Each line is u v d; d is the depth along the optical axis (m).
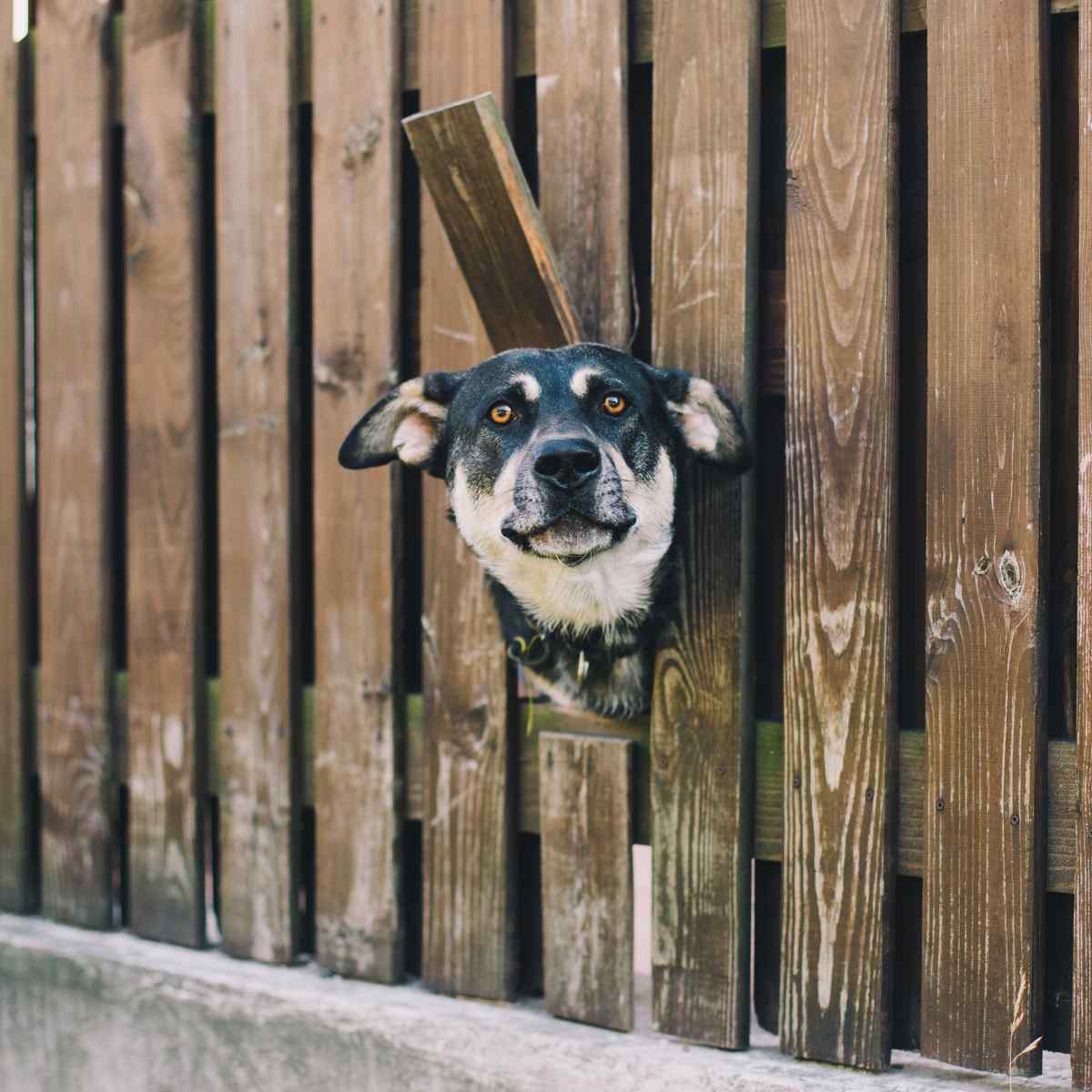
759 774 2.21
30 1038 2.54
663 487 2.16
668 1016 2.23
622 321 2.24
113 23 2.53
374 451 2.21
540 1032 2.25
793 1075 2.14
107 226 2.54
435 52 2.32
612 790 2.24
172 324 2.48
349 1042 2.32
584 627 2.21
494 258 2.19
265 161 2.41
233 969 2.43
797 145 2.14
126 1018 2.47
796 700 2.16
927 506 2.10
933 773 2.11
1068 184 2.09
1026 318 2.06
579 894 2.27
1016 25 2.05
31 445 2.65
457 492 2.19
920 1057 2.17
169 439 2.49
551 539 2.11
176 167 2.47
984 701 2.08
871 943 2.13
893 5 2.10
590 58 2.24
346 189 2.36
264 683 2.43
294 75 2.40
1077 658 2.09
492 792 2.31
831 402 2.14
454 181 2.17
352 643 2.38
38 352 2.59
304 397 2.47
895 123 2.11
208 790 2.51
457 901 2.34
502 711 2.30
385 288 2.35
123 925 2.59
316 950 2.45
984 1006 2.09
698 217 2.19
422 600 2.36
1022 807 2.07
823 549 2.14
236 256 2.43
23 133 2.60
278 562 2.42
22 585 2.62
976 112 2.07
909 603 2.18
